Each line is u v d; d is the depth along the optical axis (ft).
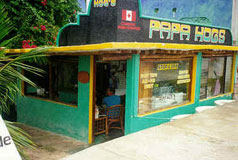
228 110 16.69
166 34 20.79
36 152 18.81
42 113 24.34
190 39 23.17
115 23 17.22
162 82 21.29
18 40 26.43
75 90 22.29
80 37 20.02
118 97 23.27
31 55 12.86
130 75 18.33
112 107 22.47
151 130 12.05
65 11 31.42
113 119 23.11
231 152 9.57
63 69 23.11
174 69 22.30
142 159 8.70
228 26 35.12
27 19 26.78
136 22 18.33
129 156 8.90
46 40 27.61
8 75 12.00
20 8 27.02
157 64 20.62
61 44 21.76
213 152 9.53
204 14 36.65
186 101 24.03
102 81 29.27
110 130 24.20
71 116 21.84
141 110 19.57
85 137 20.94
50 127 23.72
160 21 20.16
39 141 21.24
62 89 23.36
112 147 9.71
